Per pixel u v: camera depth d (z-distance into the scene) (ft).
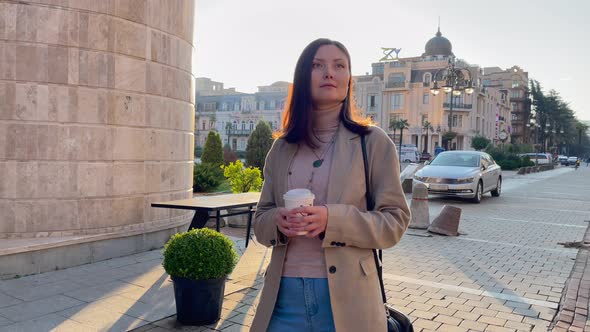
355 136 6.49
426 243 27.30
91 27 19.79
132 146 21.40
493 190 55.01
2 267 17.17
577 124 386.93
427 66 232.32
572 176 113.29
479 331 13.97
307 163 6.64
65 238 19.07
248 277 18.84
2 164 18.54
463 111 223.30
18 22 18.47
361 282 6.07
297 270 6.31
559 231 31.89
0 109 18.38
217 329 13.48
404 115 233.35
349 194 6.23
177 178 24.17
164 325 13.67
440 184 47.34
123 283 17.28
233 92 349.61
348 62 6.79
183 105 24.56
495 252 25.00
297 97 6.74
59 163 19.35
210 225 30.89
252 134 71.46
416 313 15.43
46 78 18.97
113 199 20.79
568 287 18.54
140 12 21.43
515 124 347.77
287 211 5.86
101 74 20.16
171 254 13.75
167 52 23.07
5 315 13.93
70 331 12.91
